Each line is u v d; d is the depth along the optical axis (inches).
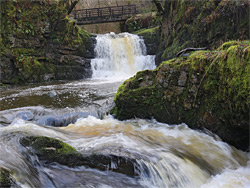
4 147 132.5
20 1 457.1
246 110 143.3
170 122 197.3
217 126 170.6
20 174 111.2
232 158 158.9
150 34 556.7
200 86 177.9
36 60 473.4
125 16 736.3
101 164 129.3
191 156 151.3
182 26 394.9
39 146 131.8
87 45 523.8
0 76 438.6
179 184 130.3
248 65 141.7
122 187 123.6
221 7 294.0
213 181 135.2
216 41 304.3
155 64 528.7
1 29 442.0
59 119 213.6
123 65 531.5
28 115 214.5
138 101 209.0
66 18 499.8
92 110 231.0
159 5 489.7
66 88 353.1
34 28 474.0
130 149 143.6
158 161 133.6
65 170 125.5
